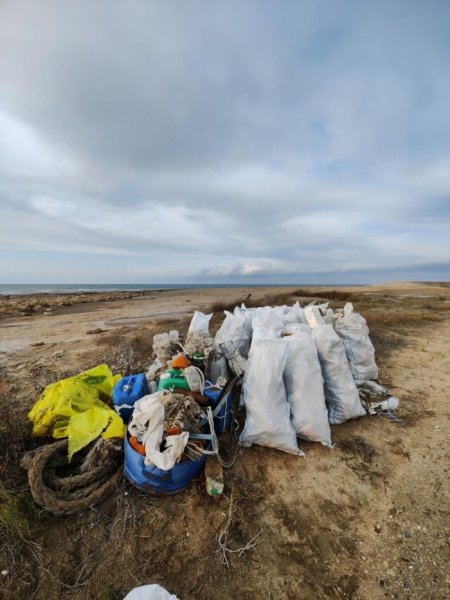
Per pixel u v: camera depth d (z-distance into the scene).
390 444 2.77
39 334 8.15
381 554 1.77
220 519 1.98
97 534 1.86
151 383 3.02
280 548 1.81
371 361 3.85
